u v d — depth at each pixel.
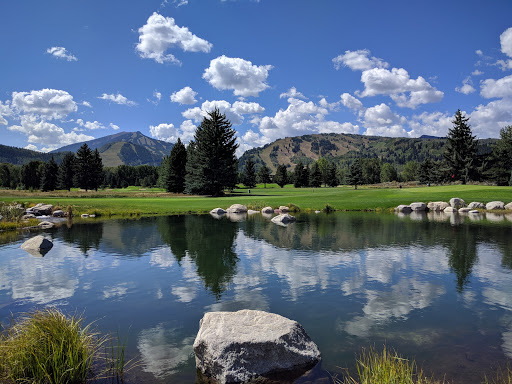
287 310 9.03
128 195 64.31
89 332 7.63
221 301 9.73
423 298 10.00
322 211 40.50
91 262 14.58
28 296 10.17
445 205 42.81
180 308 9.17
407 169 179.62
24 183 139.00
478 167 88.88
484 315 8.71
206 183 67.38
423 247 17.83
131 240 20.11
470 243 18.91
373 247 17.89
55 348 5.63
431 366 6.15
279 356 6.00
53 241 19.81
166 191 82.31
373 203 44.22
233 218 32.91
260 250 17.17
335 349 6.84
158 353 6.69
